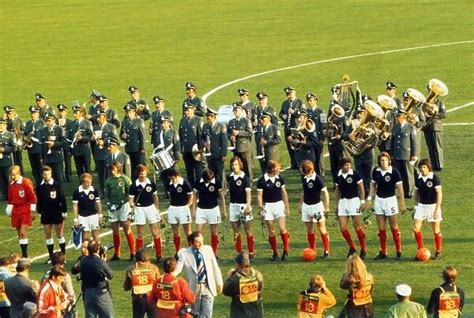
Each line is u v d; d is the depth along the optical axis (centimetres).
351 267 3922
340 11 12306
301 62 9956
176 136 6191
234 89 9050
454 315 3897
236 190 5062
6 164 6344
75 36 11650
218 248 5272
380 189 4978
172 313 3953
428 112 6253
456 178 6212
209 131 6178
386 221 5350
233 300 4012
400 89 8762
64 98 9088
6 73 10112
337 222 5550
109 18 12538
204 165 6225
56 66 10325
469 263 4891
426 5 12356
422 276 4766
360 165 5928
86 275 4138
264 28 11600
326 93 8744
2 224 5856
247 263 4000
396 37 10788
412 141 5928
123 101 8856
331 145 6066
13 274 4259
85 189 5128
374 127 5900
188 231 5106
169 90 9131
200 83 9331
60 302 3994
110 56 10631
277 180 5031
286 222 5603
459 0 12531
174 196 5088
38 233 5669
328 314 4425
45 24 12338
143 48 10919
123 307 4600
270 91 8912
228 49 10681
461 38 10550
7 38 11694
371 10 12262
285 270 4934
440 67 9419
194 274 4172
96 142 6331
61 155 6519
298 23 11775
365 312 3931
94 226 5150
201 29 11700
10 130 6656
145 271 4184
